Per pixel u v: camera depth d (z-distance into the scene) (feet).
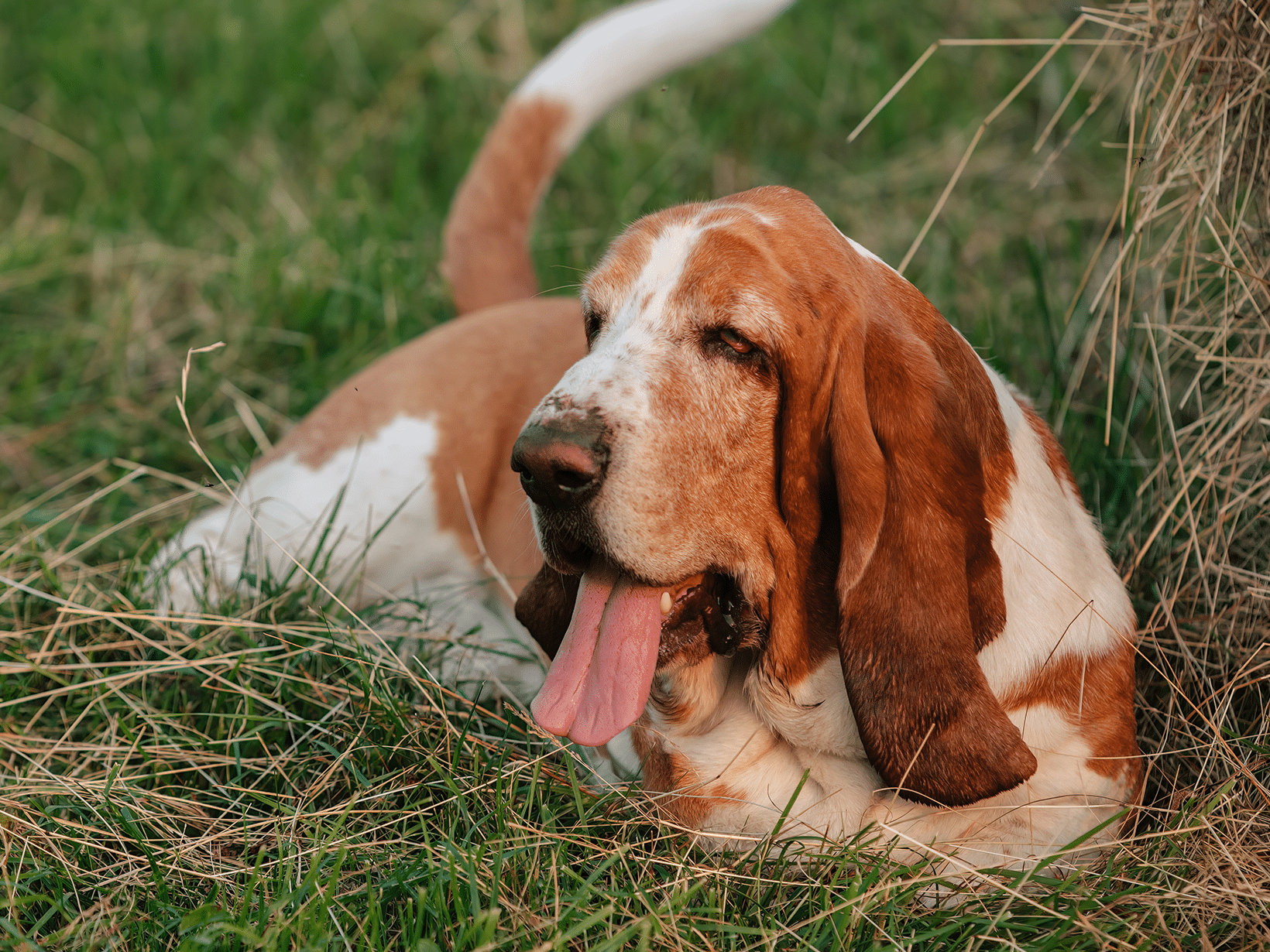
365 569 18.72
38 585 18.42
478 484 19.38
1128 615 14.80
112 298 26.68
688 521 12.73
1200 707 15.51
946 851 13.62
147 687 17.13
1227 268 17.13
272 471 19.70
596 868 13.34
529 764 14.38
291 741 16.14
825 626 13.69
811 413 13.05
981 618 13.09
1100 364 20.13
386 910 13.15
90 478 22.62
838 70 31.91
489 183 22.15
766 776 14.26
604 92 22.12
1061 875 13.46
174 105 33.09
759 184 29.53
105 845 14.29
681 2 21.86
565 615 15.06
